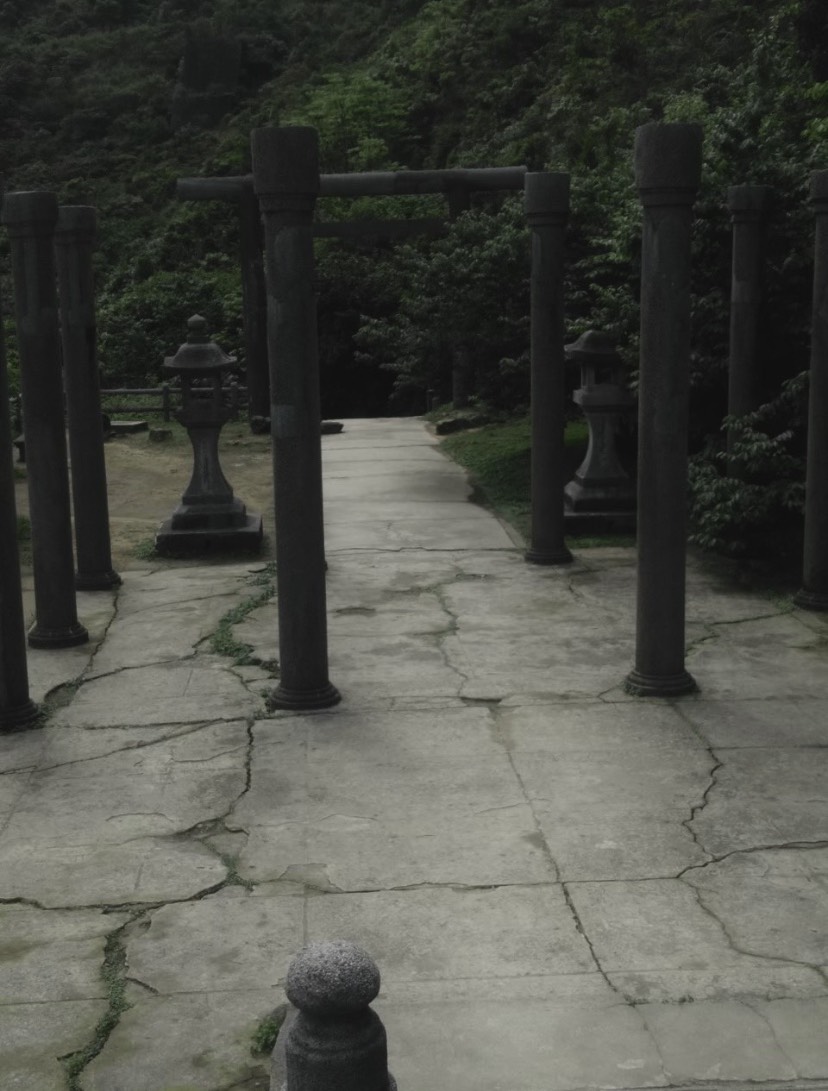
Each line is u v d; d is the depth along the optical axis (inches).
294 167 231.6
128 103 1947.6
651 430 249.1
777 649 288.5
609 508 432.8
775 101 501.0
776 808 198.8
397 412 1035.3
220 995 146.6
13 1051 136.0
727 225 397.4
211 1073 131.6
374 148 1432.1
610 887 172.2
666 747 227.1
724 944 156.1
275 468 246.2
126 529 453.4
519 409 684.1
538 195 366.9
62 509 298.2
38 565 300.0
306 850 186.1
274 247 236.8
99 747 233.5
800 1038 135.2
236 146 1635.1
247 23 2059.5
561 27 1443.2
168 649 299.3
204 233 1425.9
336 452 627.2
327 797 206.7
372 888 173.2
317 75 1809.8
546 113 1211.9
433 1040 135.7
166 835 192.9
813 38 579.5
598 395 427.2
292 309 238.8
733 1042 134.6
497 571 377.1
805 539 326.0
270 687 267.4
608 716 244.7
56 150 1875.0
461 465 573.6
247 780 215.0
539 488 382.9
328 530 440.8
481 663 282.0
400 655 289.7
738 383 368.5
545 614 326.0
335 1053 97.0
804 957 152.7
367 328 689.6
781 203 389.4
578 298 520.1
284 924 163.2
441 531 435.8
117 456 632.4
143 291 1197.7
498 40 1481.3
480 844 187.0
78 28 2321.6
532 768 218.1
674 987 146.0
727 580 356.8
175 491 537.6
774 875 175.3
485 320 559.2
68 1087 129.5
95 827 196.4
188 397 410.3
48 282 282.7
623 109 880.9
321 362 1016.9
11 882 177.3
